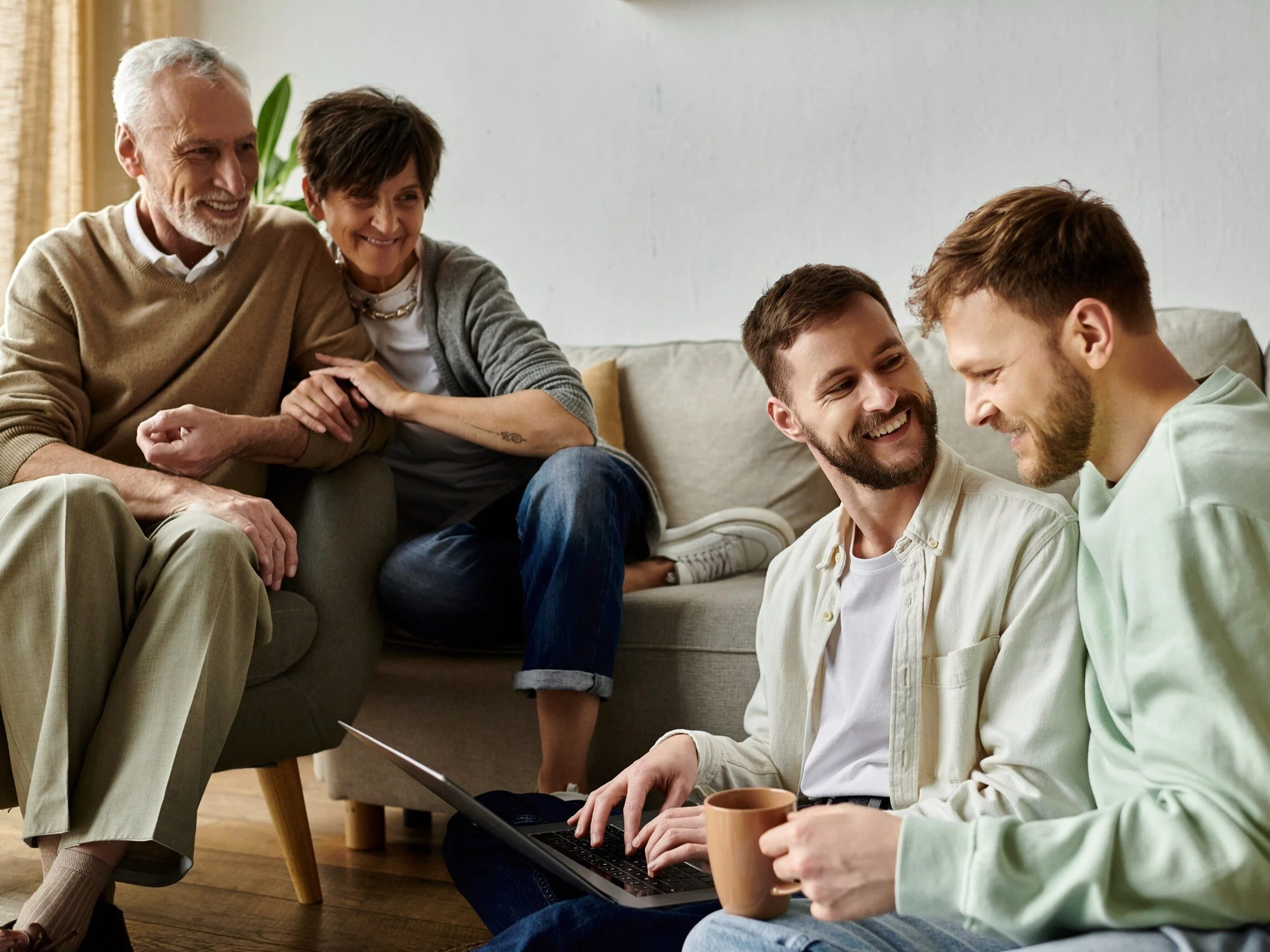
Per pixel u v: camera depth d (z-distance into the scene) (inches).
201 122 73.5
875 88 108.4
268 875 74.4
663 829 45.1
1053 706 42.4
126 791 51.6
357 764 79.6
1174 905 30.8
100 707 54.6
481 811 45.1
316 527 70.2
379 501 72.8
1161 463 34.3
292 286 78.7
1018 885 31.4
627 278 117.9
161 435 68.6
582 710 66.4
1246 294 98.0
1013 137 104.1
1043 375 37.0
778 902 35.5
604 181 118.5
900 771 44.7
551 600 66.5
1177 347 81.7
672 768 48.8
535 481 70.3
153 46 75.4
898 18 107.5
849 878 32.9
